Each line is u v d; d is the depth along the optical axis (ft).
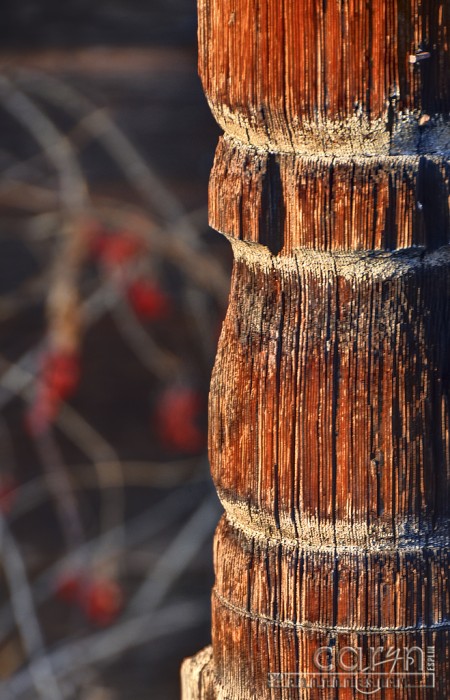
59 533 12.03
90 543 11.72
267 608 3.58
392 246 3.47
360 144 3.46
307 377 3.52
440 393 3.51
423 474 3.51
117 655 11.68
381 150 3.47
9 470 11.80
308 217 3.49
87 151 11.64
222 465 3.61
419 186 3.47
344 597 3.54
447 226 3.48
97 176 11.61
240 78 3.51
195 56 11.81
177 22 11.79
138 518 12.19
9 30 11.68
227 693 3.64
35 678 10.47
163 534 12.16
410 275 3.50
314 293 3.52
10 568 11.12
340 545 3.54
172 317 12.05
